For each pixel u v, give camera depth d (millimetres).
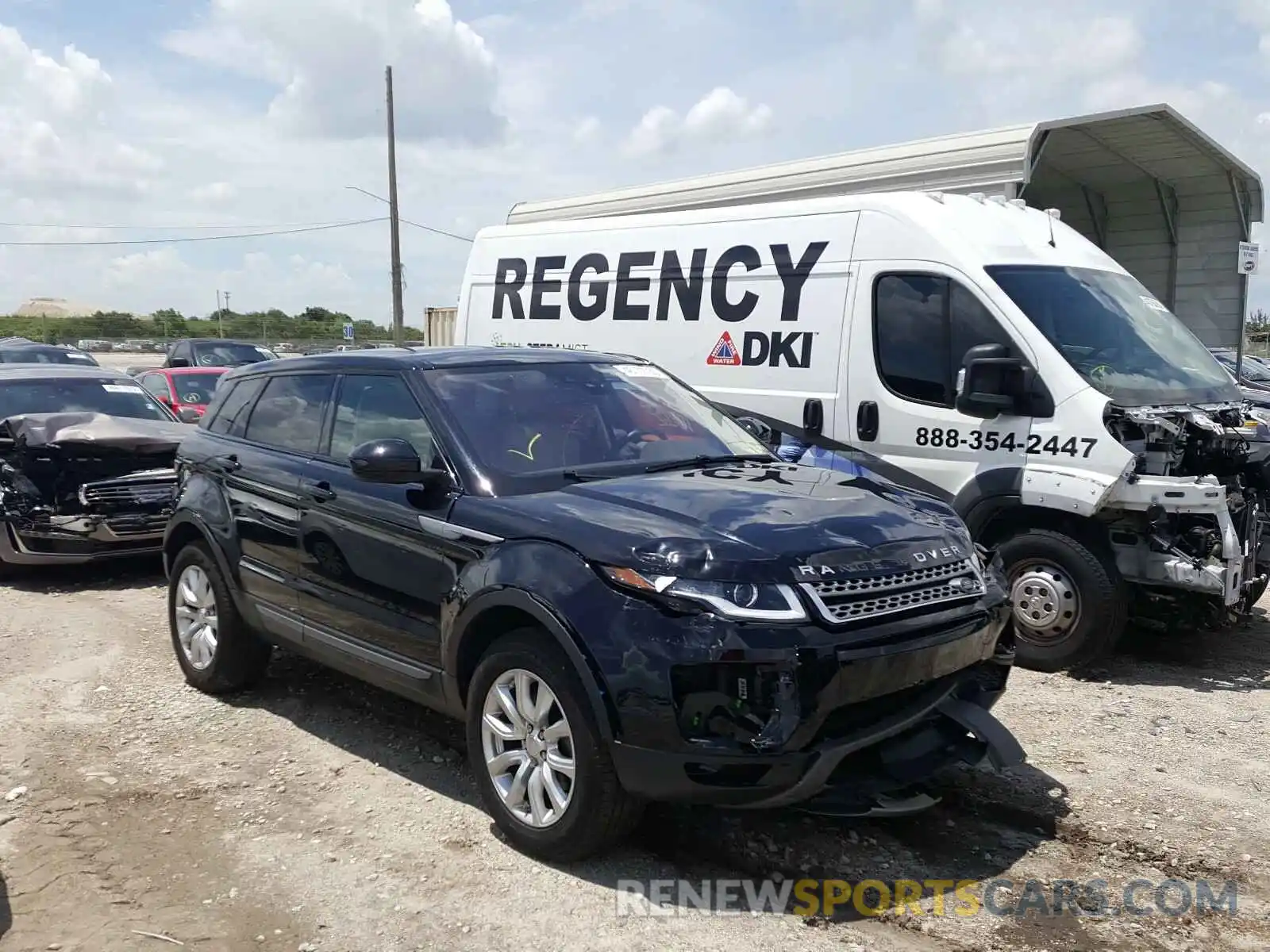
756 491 4336
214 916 3664
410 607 4520
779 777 3506
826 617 3574
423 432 4750
